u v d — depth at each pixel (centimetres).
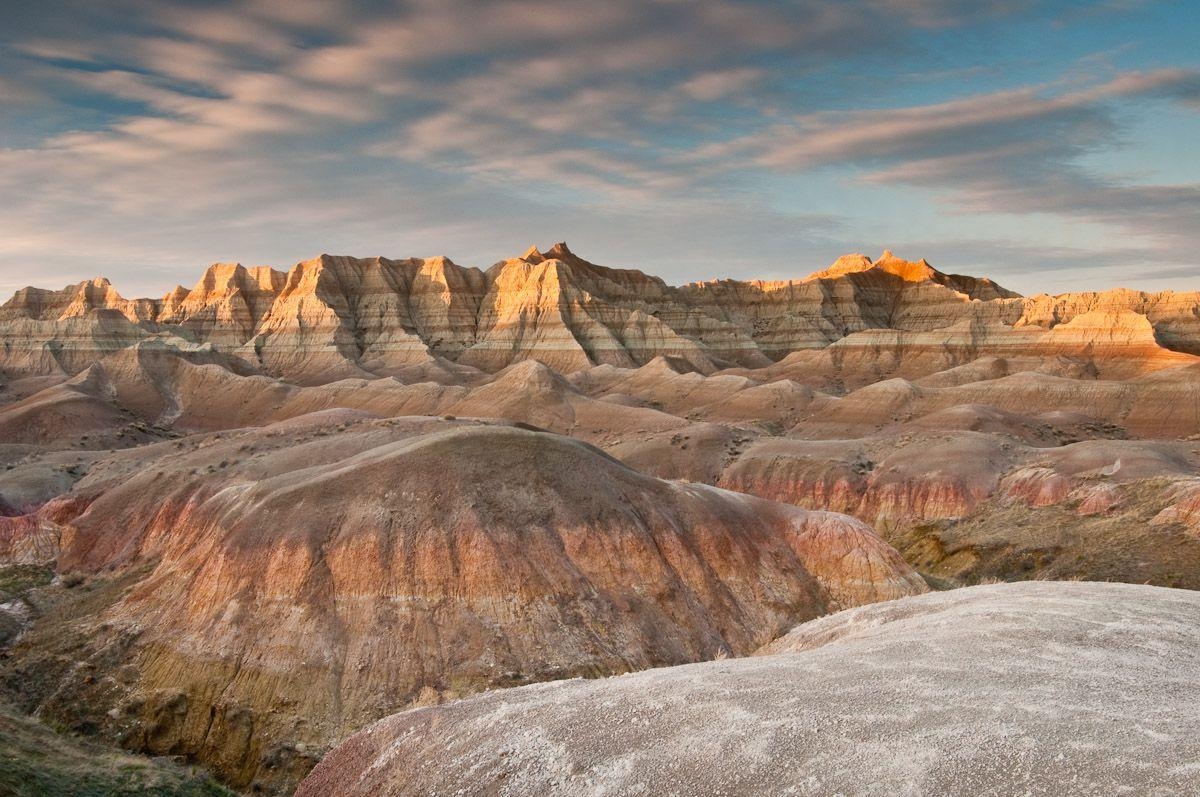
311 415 9688
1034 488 8275
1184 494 6612
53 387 15500
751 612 4894
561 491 5081
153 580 5100
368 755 1888
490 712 1833
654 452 11250
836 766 1275
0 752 2602
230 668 4203
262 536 4769
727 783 1316
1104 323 18912
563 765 1509
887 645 1853
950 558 7412
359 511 4822
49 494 8062
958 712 1364
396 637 4300
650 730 1537
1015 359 18488
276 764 3744
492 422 7881
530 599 4503
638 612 4616
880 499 9175
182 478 6562
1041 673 1523
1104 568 5978
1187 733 1193
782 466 10169
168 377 17275
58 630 4838
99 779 2748
